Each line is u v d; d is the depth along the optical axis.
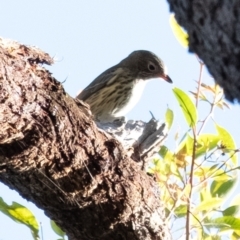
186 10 4.70
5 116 8.02
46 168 8.76
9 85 7.99
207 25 4.56
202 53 4.75
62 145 8.67
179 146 10.99
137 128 10.70
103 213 9.44
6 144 8.32
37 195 9.27
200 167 10.80
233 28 4.40
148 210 9.62
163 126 10.71
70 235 10.00
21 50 8.36
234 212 10.68
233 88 4.59
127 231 9.63
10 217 10.01
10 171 8.80
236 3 4.36
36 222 9.99
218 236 10.62
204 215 10.61
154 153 10.56
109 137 9.34
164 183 10.69
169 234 9.95
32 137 8.36
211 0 4.50
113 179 9.24
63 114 8.61
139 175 9.59
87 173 9.01
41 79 8.44
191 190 10.49
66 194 9.08
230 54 4.47
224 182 10.99
